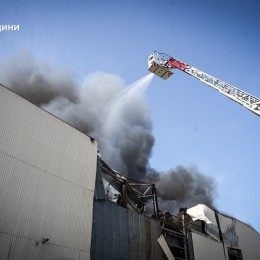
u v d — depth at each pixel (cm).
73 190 1727
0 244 1245
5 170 1377
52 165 1652
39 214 1462
